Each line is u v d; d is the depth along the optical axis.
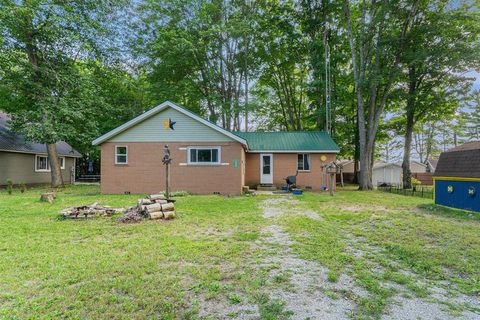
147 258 3.89
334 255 4.12
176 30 19.36
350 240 4.99
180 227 5.82
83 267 3.53
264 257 4.03
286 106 26.61
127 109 19.66
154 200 7.14
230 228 5.79
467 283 3.22
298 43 21.80
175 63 19.70
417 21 16.72
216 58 22.14
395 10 15.86
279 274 3.41
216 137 12.98
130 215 6.58
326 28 19.78
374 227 5.98
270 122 28.55
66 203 9.24
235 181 12.88
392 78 16.78
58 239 4.82
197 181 12.92
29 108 16.00
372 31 16.47
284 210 8.19
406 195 13.20
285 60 23.03
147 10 19.36
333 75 20.50
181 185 12.91
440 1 15.84
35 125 13.88
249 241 4.84
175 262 3.78
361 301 2.77
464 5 14.90
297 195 12.67
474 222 6.51
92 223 6.11
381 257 4.09
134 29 19.52
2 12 12.32
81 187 17.05
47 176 19.20
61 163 20.81
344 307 2.66
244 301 2.76
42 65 15.03
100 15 15.90
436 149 36.00
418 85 17.98
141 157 12.97
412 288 3.08
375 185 24.12
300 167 16.14
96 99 16.47
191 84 20.56
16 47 14.12
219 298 2.81
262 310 2.59
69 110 14.71
